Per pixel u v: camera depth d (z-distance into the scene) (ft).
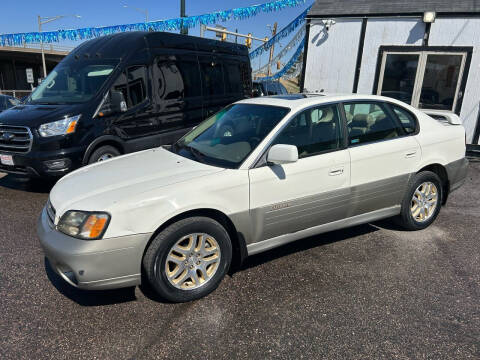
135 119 20.26
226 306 9.50
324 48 28.09
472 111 25.55
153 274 9.07
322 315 9.14
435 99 26.25
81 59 21.13
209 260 9.85
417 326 8.75
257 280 10.71
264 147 10.46
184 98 23.32
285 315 9.13
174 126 22.70
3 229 14.10
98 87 19.15
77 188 9.84
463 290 10.25
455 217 15.67
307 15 27.94
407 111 13.50
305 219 11.21
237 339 8.30
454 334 8.49
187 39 23.91
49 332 8.48
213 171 10.03
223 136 11.78
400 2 26.61
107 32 30.37
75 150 17.54
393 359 7.73
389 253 12.37
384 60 26.76
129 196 8.96
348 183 11.70
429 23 25.11
